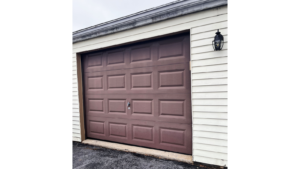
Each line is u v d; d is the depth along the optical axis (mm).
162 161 2445
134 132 3029
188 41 2496
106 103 3365
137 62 2957
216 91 2158
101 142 3354
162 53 2713
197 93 2270
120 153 2811
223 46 2109
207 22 2189
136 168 2262
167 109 2688
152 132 2840
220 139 2150
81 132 3539
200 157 2268
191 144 2502
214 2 2098
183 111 2561
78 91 3545
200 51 2240
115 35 3018
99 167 2328
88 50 3379
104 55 3354
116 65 3205
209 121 2205
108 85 3322
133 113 3033
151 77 2826
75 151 2975
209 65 2191
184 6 2264
